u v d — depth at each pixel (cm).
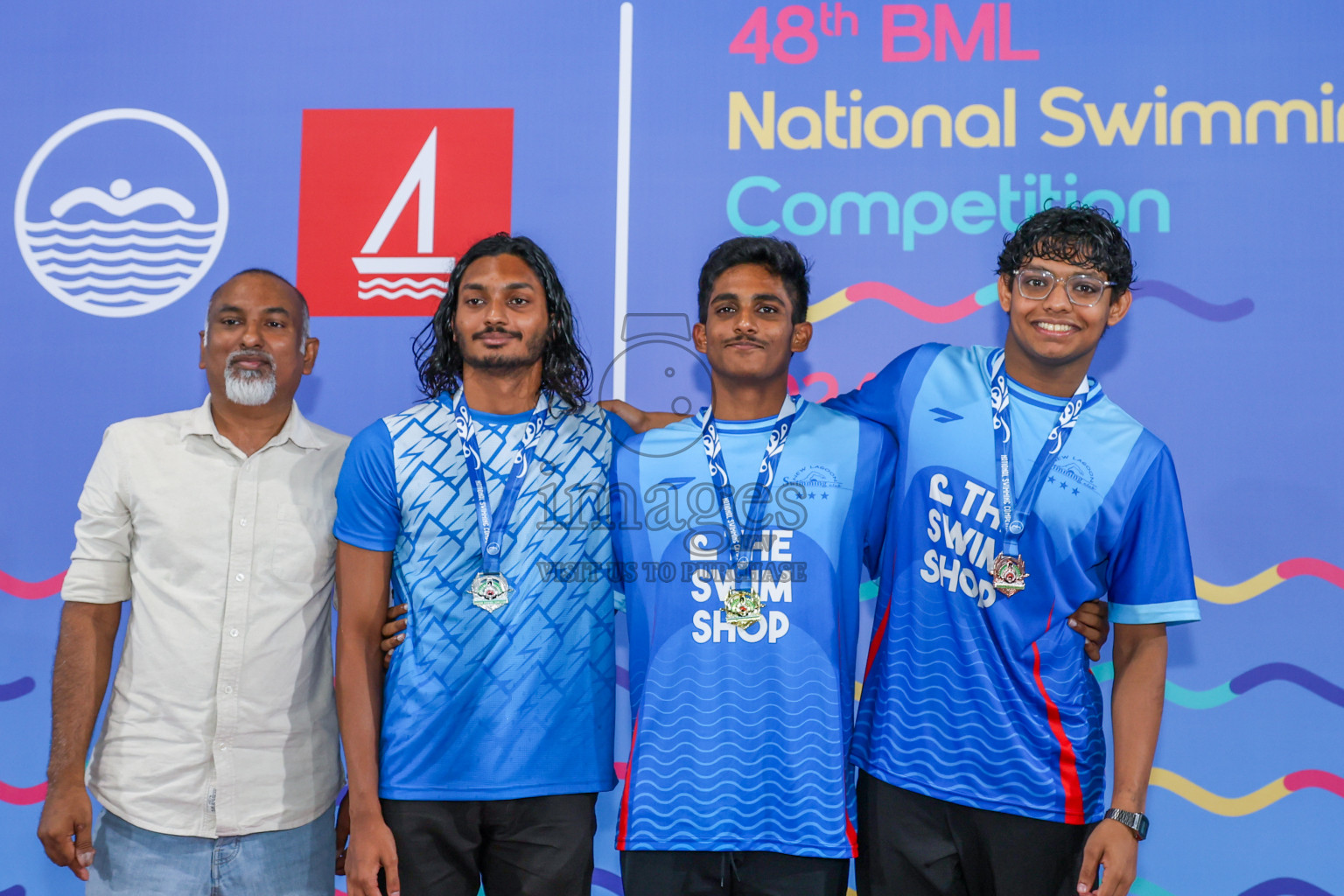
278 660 187
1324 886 204
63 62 241
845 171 225
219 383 192
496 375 182
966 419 180
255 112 237
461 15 235
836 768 169
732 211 226
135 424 199
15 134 240
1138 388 215
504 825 173
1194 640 210
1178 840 207
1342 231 215
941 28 227
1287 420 212
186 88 238
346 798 196
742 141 227
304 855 188
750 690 171
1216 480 212
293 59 237
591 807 176
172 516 190
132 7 241
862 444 182
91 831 190
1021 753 169
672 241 226
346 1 238
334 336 230
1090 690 177
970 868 171
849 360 221
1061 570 175
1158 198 219
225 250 234
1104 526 175
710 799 169
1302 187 217
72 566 194
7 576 229
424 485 178
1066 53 223
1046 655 173
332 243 232
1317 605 209
